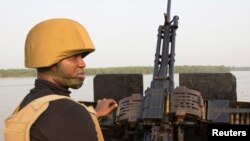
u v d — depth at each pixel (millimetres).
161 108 4438
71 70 1660
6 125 1651
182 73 6633
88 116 1554
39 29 1625
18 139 1515
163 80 5117
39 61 1601
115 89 6859
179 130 4668
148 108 4477
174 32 6344
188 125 4703
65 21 1629
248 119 5340
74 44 1599
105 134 5578
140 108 4801
